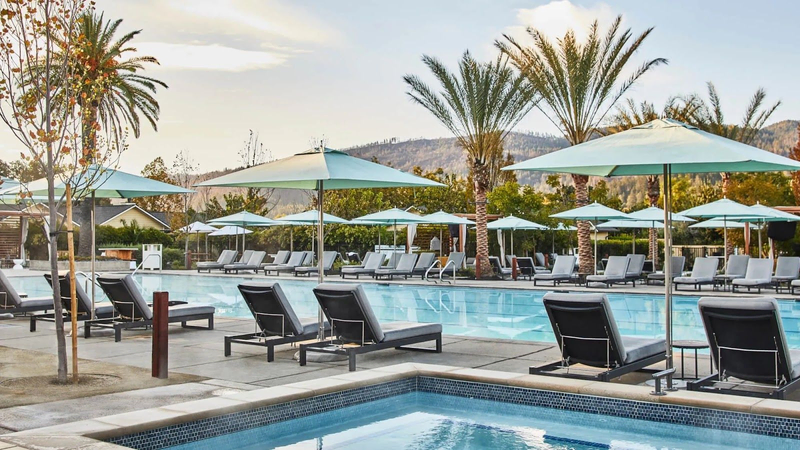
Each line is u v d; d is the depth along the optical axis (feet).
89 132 26.63
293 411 21.98
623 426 21.97
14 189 38.63
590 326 24.36
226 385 24.73
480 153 85.81
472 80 82.12
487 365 28.71
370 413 24.09
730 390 21.89
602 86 79.30
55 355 31.01
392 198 138.31
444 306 59.77
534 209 111.14
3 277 41.29
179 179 159.53
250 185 36.14
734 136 107.65
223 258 108.88
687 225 120.06
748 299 21.66
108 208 172.96
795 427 19.22
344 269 88.69
